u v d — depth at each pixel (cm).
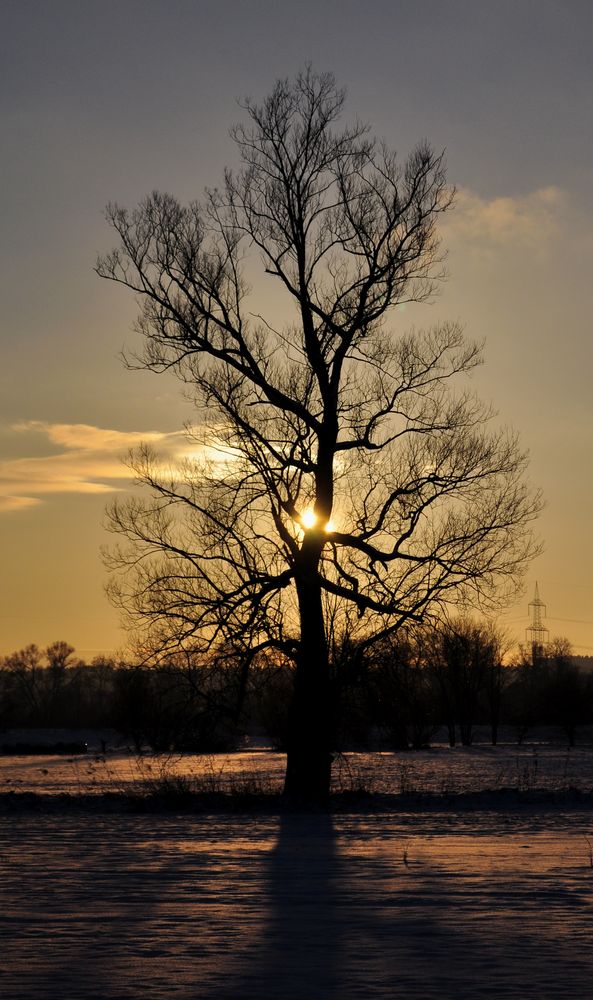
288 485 3091
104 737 12862
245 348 3125
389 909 1337
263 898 1418
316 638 3078
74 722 17262
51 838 2153
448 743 10662
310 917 1285
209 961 1059
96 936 1179
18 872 1666
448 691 8269
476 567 3106
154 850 1941
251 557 3083
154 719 3186
